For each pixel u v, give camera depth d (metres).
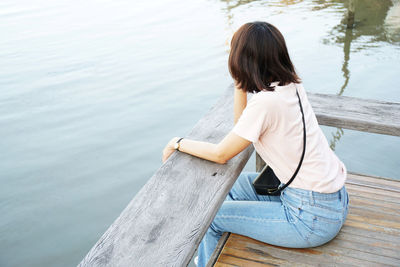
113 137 7.02
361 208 2.31
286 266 1.85
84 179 6.05
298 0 15.09
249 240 2.02
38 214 5.44
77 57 10.91
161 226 1.48
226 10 14.48
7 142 7.16
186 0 16.47
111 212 5.37
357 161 5.77
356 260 1.88
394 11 12.84
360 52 9.77
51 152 6.77
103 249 1.38
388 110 2.41
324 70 8.88
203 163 1.84
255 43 1.48
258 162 2.94
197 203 1.59
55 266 4.63
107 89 8.84
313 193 1.67
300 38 11.02
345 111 2.42
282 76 1.53
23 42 12.62
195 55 10.24
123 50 11.12
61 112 8.02
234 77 1.58
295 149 1.61
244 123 1.57
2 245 4.98
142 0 17.12
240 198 2.11
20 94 8.98
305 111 1.65
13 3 18.75
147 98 8.26
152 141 6.81
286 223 1.76
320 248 1.96
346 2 14.36
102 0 17.88
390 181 2.63
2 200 5.75
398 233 2.07
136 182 5.89
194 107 7.75
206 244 2.08
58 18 15.28
